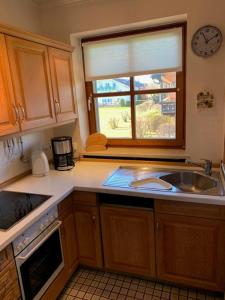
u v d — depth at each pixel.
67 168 2.46
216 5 1.96
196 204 1.73
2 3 2.02
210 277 1.84
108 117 2.82
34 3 2.37
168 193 1.77
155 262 1.97
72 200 2.08
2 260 1.32
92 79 2.69
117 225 2.00
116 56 2.53
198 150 2.29
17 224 1.45
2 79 1.64
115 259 2.10
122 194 1.88
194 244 1.82
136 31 2.41
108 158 2.66
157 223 1.87
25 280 1.49
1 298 1.32
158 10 2.12
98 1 2.27
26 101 1.85
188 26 2.05
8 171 2.14
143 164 2.49
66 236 1.99
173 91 2.48
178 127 2.54
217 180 1.98
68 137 2.47
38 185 2.08
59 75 2.24
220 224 1.71
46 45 2.04
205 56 2.06
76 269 2.22
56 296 1.85
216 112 2.15
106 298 1.93
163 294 1.94
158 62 2.39
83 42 2.62
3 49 1.64
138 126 2.71
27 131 1.89
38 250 1.62
